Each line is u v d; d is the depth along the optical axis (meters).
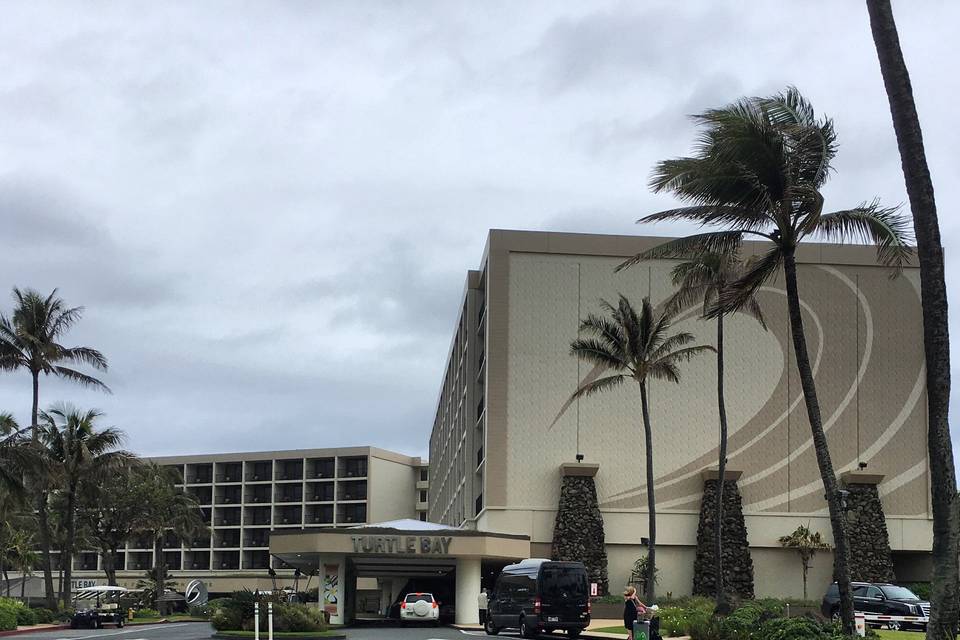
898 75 18.94
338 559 51.16
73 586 111.38
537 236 58.03
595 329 45.06
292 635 37.19
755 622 29.84
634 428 56.91
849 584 25.66
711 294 42.66
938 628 17.66
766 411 57.47
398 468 123.38
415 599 49.44
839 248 59.06
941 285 18.55
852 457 57.25
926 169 18.73
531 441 56.41
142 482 84.25
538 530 55.50
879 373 58.09
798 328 27.25
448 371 84.06
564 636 37.94
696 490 56.50
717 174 27.30
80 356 59.47
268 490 118.56
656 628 26.94
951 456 18.20
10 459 46.81
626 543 55.75
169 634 41.28
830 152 27.02
